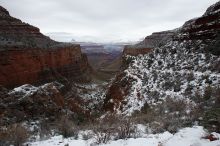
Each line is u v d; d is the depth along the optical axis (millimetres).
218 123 6941
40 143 7316
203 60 24906
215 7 32562
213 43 26594
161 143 5887
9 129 8672
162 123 8680
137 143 6152
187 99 16422
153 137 6824
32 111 19375
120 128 7875
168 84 22953
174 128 7758
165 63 31016
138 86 27719
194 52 28422
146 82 27484
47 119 17266
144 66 35125
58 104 25953
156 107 15539
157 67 31328
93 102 44875
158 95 21516
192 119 9031
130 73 33875
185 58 28391
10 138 7676
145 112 15922
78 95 49750
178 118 9422
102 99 43625
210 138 5738
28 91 24422
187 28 36094
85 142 6859
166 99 17969
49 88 27516
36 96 22406
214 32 28547
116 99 30219
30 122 15602
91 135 7707
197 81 20094
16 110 18391
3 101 20188
